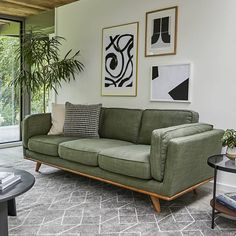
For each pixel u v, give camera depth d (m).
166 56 3.24
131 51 3.57
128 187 2.47
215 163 2.12
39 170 3.62
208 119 2.94
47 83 4.19
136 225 2.13
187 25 3.05
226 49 2.78
